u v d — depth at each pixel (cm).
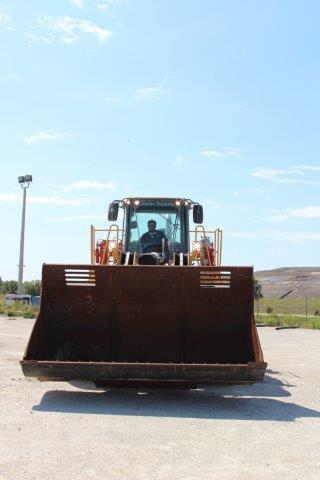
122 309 980
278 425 762
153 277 977
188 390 1020
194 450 632
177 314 982
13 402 863
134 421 762
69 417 776
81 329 988
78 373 869
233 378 865
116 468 561
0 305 3688
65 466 562
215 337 989
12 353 1477
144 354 989
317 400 950
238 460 599
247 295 973
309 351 1758
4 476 527
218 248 1247
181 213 1318
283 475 553
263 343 2034
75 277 975
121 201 1328
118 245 1252
